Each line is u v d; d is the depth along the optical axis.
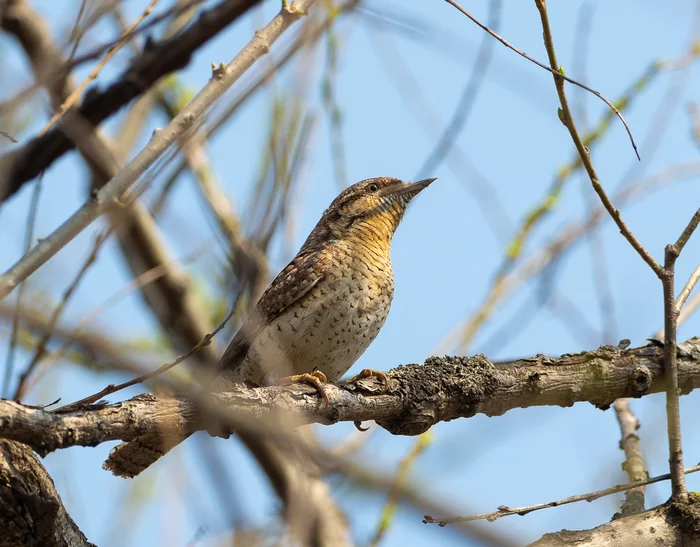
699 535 7.25
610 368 8.76
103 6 6.48
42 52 8.89
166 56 8.44
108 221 6.65
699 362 9.00
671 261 7.34
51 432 5.77
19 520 6.58
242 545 7.02
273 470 11.45
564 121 7.00
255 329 10.51
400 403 8.19
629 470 8.28
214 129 8.11
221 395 7.05
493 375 8.51
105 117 8.57
